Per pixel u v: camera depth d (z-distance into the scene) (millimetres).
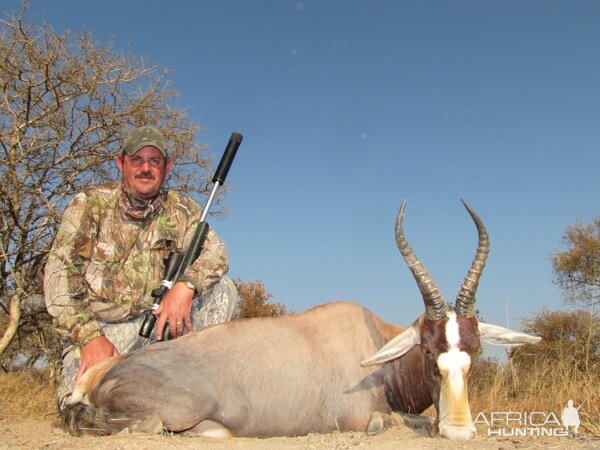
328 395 1828
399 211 1786
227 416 1726
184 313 1998
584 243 6188
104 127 3564
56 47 3342
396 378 1916
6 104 3246
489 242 1736
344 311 1955
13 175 3223
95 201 2080
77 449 1416
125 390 1689
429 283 1714
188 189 3959
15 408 2559
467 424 1606
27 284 3449
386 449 1468
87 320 1947
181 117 3842
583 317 4430
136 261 2127
